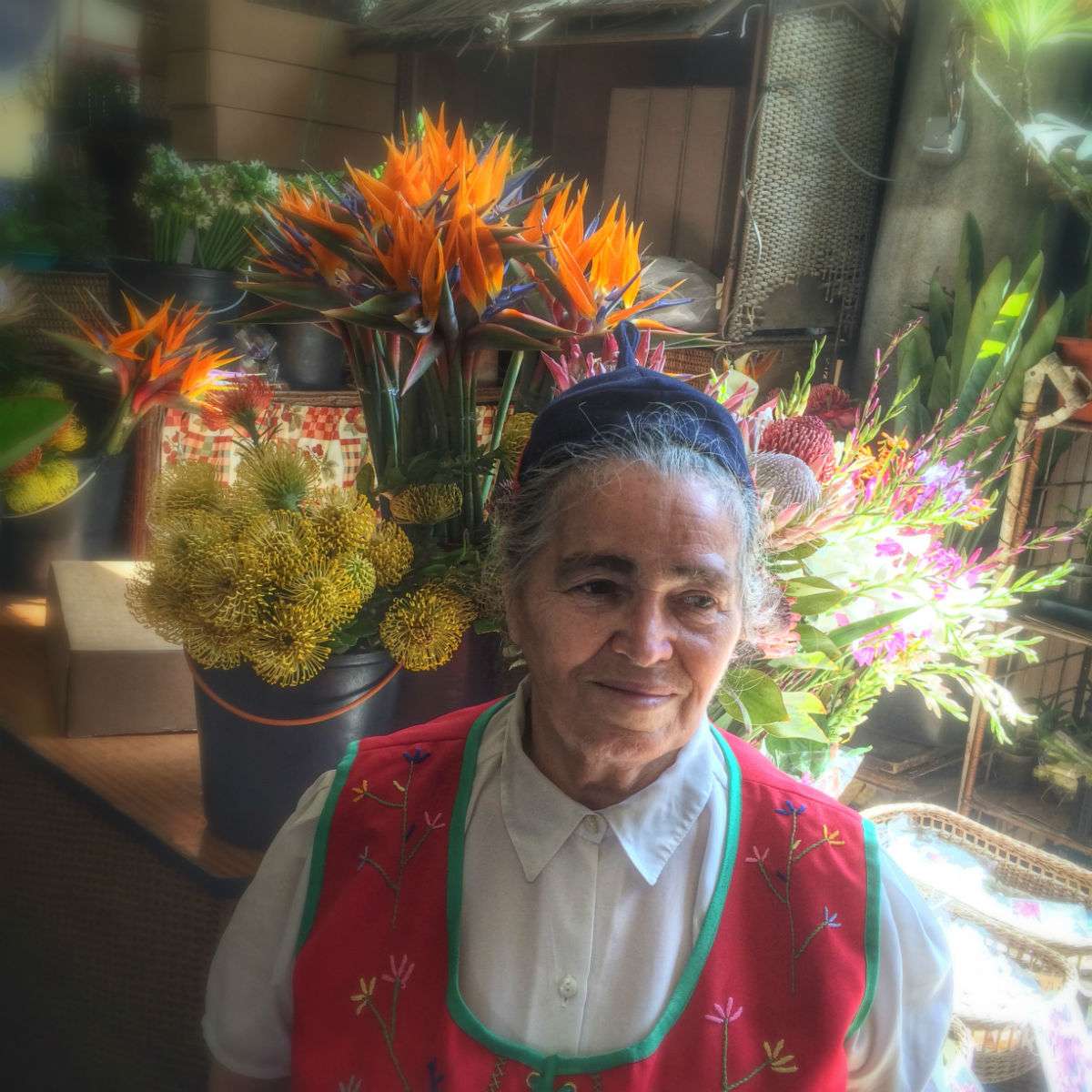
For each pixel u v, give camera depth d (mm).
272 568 1154
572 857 911
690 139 3176
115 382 1970
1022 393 2871
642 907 907
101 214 1002
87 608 1609
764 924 909
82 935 1417
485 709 1044
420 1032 894
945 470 1483
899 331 3430
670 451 863
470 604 1307
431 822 955
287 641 1163
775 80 3008
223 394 1399
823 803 976
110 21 1181
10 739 1506
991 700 1572
